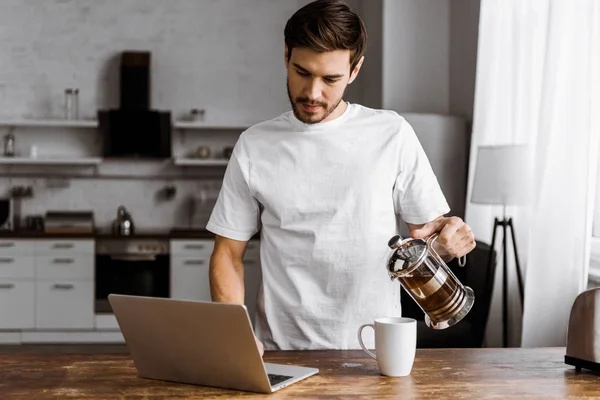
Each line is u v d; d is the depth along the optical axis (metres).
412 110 5.90
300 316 2.26
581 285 3.53
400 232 5.19
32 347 6.24
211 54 7.07
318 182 2.23
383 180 2.23
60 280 6.33
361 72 6.89
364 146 2.24
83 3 6.94
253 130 2.31
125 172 7.04
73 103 6.81
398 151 2.25
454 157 5.28
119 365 1.96
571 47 3.57
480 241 4.72
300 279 2.26
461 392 1.71
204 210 7.03
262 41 7.11
